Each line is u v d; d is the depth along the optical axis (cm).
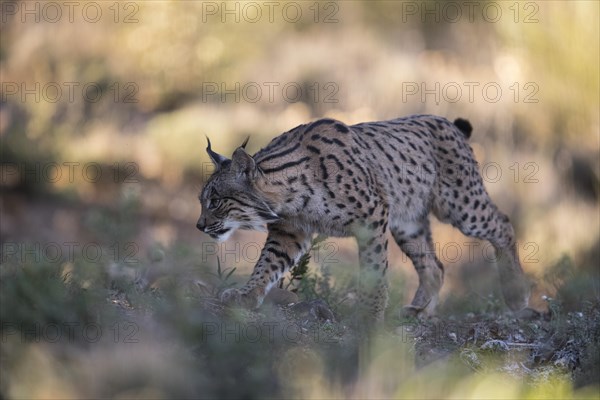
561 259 1733
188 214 2486
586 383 945
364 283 1181
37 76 2931
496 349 1073
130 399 807
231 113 2741
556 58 2548
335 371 910
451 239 2250
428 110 2661
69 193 2497
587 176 2489
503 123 2584
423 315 1289
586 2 2517
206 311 1056
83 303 942
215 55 2866
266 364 898
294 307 1166
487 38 2797
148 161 2630
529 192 2452
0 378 812
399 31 2903
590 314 1176
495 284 1747
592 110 2508
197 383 852
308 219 1227
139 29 2912
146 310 1020
